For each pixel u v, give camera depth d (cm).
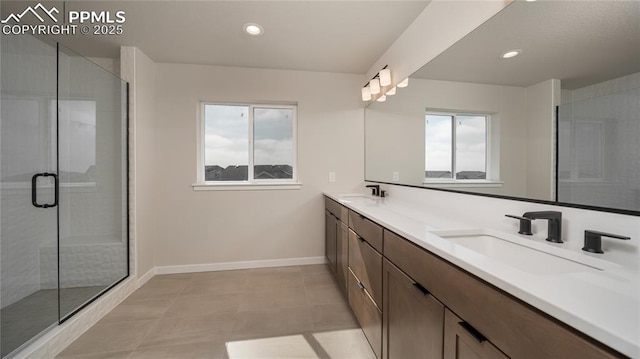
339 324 179
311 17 192
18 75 198
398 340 115
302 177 296
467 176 139
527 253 98
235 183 288
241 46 237
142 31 212
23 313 173
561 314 45
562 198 93
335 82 298
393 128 228
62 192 215
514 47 113
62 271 215
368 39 224
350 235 194
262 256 290
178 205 275
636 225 72
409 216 154
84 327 172
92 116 227
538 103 102
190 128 275
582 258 79
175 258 274
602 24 80
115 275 231
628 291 53
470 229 117
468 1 140
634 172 72
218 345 157
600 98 81
